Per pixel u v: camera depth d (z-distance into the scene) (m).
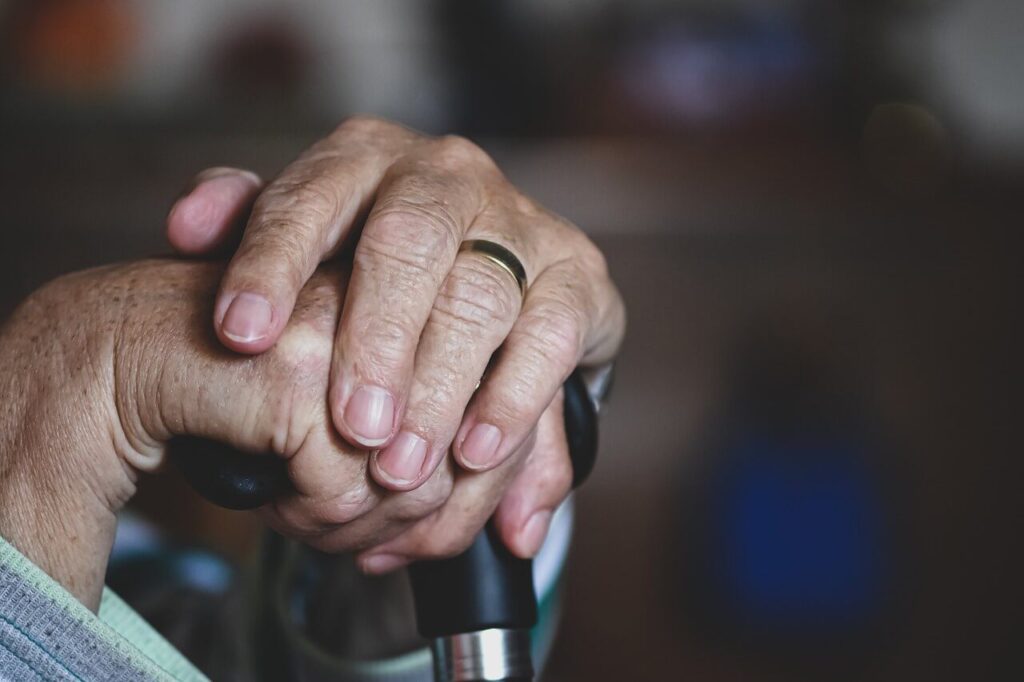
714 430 1.42
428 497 0.42
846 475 1.29
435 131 1.59
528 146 1.51
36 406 0.41
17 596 0.38
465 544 0.43
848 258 1.44
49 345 0.42
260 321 0.39
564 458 0.45
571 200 1.45
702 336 1.45
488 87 1.55
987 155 1.58
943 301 1.46
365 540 0.43
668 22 1.53
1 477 0.41
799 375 1.35
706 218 1.43
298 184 0.42
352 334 0.39
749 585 1.32
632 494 1.45
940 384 1.45
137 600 0.59
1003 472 1.44
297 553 0.57
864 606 1.30
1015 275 1.43
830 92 1.51
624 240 1.44
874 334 1.46
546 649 0.58
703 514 1.39
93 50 1.56
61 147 1.47
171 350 0.40
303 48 1.66
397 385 0.39
